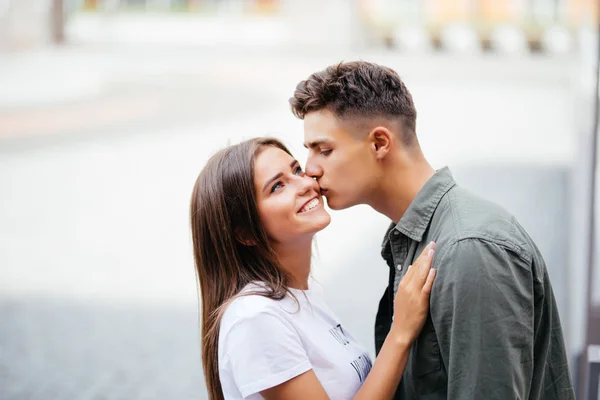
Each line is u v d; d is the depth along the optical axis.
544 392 2.06
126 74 21.20
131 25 31.03
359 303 6.02
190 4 31.28
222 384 2.02
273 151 2.10
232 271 2.08
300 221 2.04
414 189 2.01
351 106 1.96
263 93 17.89
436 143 12.39
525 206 8.58
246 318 1.95
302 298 2.14
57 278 6.71
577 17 29.72
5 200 9.38
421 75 21.36
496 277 1.76
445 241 1.86
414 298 1.88
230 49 28.47
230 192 2.06
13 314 5.86
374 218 8.58
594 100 3.52
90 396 4.63
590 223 3.39
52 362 5.09
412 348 1.96
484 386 1.74
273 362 1.94
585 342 3.23
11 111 15.91
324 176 2.03
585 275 3.42
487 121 14.36
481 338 1.74
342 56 26.34
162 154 11.91
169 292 6.37
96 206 9.14
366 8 30.08
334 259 7.18
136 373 4.93
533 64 24.62
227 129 13.63
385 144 1.97
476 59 26.33
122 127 14.16
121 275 6.78
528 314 1.81
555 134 13.01
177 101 16.88
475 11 30.23
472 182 9.77
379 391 1.88
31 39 26.64
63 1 28.53
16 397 4.60
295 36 29.11
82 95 17.89
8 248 7.53
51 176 10.63
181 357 5.17
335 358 2.07
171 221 8.51
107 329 5.60
